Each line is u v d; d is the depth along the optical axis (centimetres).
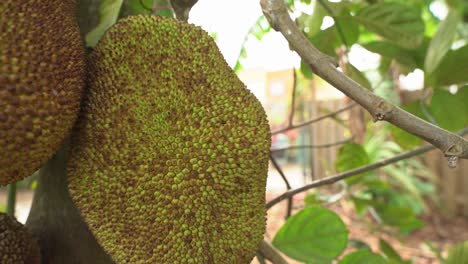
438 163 343
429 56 96
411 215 149
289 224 92
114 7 69
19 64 50
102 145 58
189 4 66
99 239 59
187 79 58
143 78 59
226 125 57
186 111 58
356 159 132
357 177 134
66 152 66
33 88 50
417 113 110
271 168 639
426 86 106
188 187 56
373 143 238
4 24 50
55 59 53
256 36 117
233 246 57
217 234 56
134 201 57
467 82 103
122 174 57
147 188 56
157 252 56
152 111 58
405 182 258
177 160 56
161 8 71
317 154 355
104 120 58
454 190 338
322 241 92
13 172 53
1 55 49
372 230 176
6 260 60
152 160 57
